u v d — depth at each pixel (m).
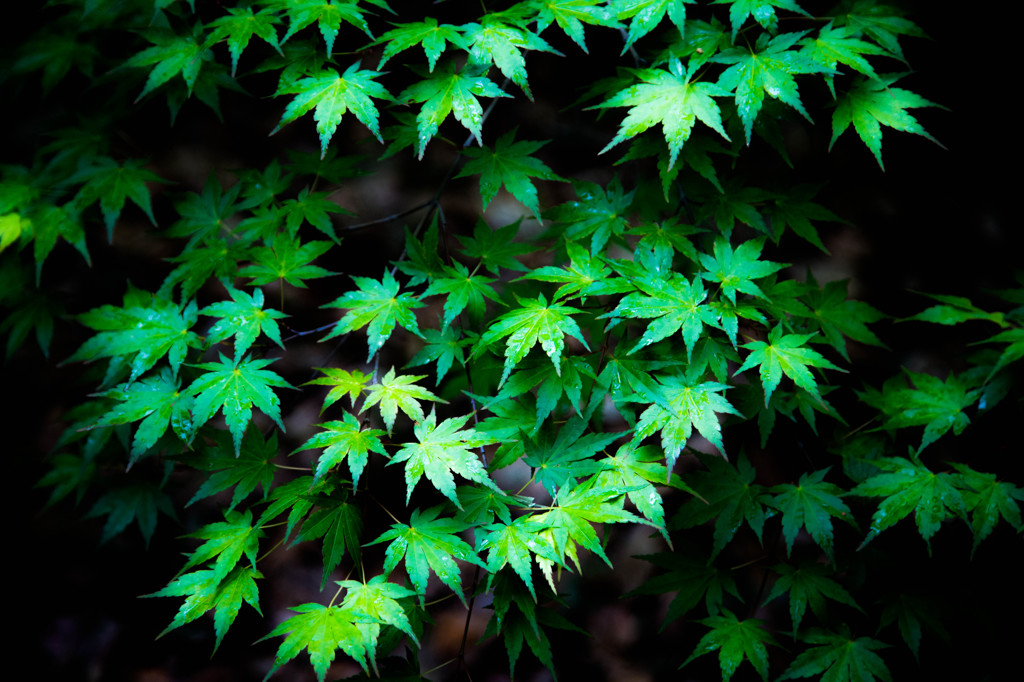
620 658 3.54
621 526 3.77
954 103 3.84
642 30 2.09
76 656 3.43
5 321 2.94
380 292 2.24
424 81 2.17
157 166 4.00
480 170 2.43
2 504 3.70
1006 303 3.76
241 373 2.02
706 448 3.71
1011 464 2.56
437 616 3.59
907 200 4.02
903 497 2.22
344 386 2.03
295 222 2.52
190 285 2.40
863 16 2.33
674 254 2.40
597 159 4.12
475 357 2.06
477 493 2.04
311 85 2.17
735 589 2.48
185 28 2.40
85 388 3.88
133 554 3.69
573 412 2.32
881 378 3.65
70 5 2.72
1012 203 3.91
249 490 2.12
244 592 1.97
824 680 2.33
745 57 2.08
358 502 2.07
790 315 2.42
